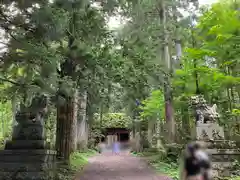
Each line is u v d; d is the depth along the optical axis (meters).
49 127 20.97
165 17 17.33
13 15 8.24
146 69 12.27
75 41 10.03
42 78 9.19
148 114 23.48
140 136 30.30
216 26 10.21
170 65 17.94
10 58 8.90
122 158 24.55
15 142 11.99
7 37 8.66
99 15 10.45
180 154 14.91
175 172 12.93
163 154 17.23
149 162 18.03
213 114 12.61
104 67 11.25
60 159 14.30
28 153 11.54
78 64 10.97
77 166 15.70
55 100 11.09
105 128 40.94
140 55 12.06
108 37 11.66
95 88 12.25
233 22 9.84
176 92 15.55
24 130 12.23
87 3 8.94
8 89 9.70
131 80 12.15
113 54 11.63
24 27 8.55
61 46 10.22
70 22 9.79
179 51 18.39
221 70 13.45
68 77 10.88
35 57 8.73
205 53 11.05
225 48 10.78
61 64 11.65
